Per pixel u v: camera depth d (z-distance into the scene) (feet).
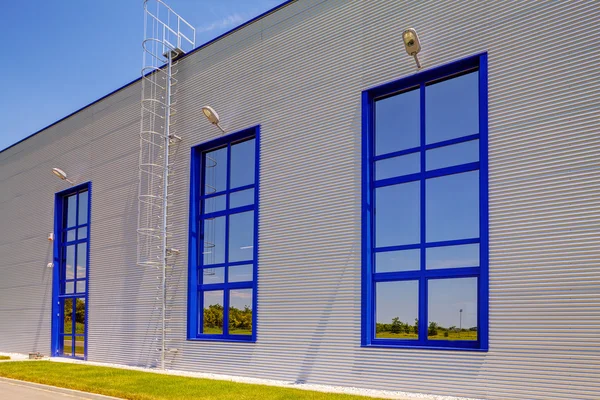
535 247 33.35
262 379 46.19
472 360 34.71
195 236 56.13
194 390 40.22
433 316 37.76
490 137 36.19
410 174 40.60
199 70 58.23
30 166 83.87
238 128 53.01
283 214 47.57
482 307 34.86
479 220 36.45
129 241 63.52
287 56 49.75
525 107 35.01
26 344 78.59
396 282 40.19
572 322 31.37
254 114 51.70
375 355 39.52
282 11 50.80
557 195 33.01
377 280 41.22
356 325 41.01
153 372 52.39
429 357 36.68
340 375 41.24
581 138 32.63
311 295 44.27
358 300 41.24
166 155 59.00
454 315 36.70
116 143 68.23
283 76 49.78
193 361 53.06
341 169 44.06
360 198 42.45
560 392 31.22
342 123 44.57
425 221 39.19
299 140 47.47
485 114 36.63
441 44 39.52
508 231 34.55
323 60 46.78
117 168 67.41
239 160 53.78
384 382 38.68
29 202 83.10
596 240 31.27
